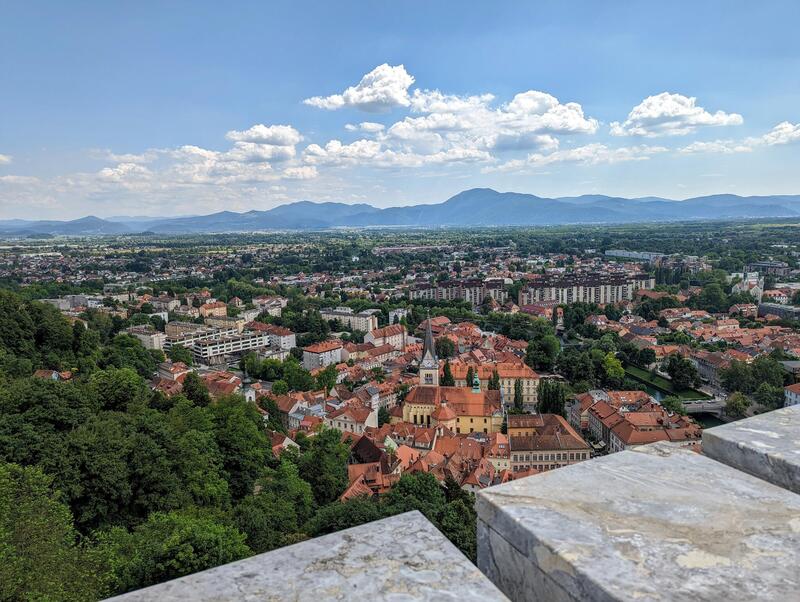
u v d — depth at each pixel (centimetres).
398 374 16188
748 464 716
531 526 546
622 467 692
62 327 12812
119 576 3775
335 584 492
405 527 590
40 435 5147
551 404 12775
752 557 488
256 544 5228
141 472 5122
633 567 473
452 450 10456
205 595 478
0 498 3562
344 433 10744
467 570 510
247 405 9050
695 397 14725
